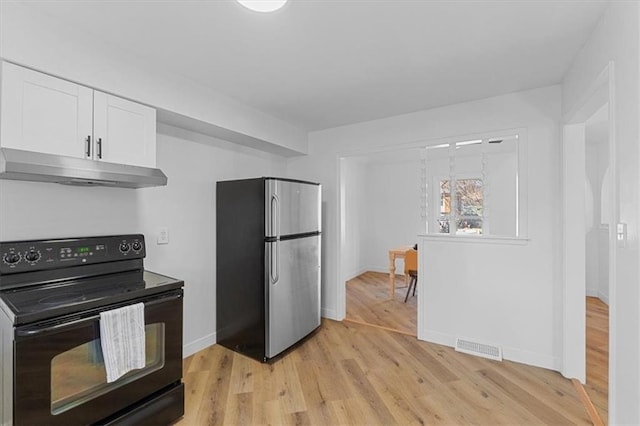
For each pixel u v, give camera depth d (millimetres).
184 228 2775
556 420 1894
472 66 2158
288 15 1588
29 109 1553
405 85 2465
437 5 1517
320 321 3369
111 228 2260
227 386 2285
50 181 1831
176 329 1907
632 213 1237
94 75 1784
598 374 2430
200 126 2613
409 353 2809
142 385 1733
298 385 2295
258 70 2203
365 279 5902
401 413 1971
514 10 1556
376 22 1651
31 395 1355
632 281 1240
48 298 1583
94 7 1530
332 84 2443
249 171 3445
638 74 1187
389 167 6426
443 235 2979
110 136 1875
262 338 2668
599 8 1532
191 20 1632
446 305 2969
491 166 4031
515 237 2627
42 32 1580
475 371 2477
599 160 4402
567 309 2369
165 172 2619
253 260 2740
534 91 2539
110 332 1572
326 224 3711
